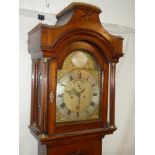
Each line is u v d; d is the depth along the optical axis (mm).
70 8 1257
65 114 1312
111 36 1358
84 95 1369
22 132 1622
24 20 1588
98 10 1299
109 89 1490
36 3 1622
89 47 1351
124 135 2115
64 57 1262
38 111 1391
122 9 2041
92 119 1403
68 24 1210
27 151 1639
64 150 1351
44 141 1227
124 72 2086
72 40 1252
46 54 1179
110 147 2053
